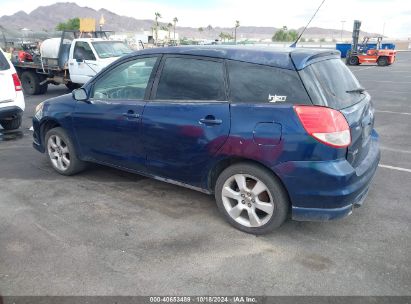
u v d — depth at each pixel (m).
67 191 4.70
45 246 3.48
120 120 4.27
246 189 3.61
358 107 3.60
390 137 7.39
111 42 12.88
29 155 6.14
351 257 3.33
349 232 3.75
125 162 4.44
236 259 3.30
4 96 7.07
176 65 3.96
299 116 3.19
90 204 4.34
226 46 3.86
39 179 5.09
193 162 3.83
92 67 11.94
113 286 2.95
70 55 12.50
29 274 3.08
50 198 4.50
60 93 14.21
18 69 14.14
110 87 4.48
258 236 3.67
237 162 3.64
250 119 3.39
